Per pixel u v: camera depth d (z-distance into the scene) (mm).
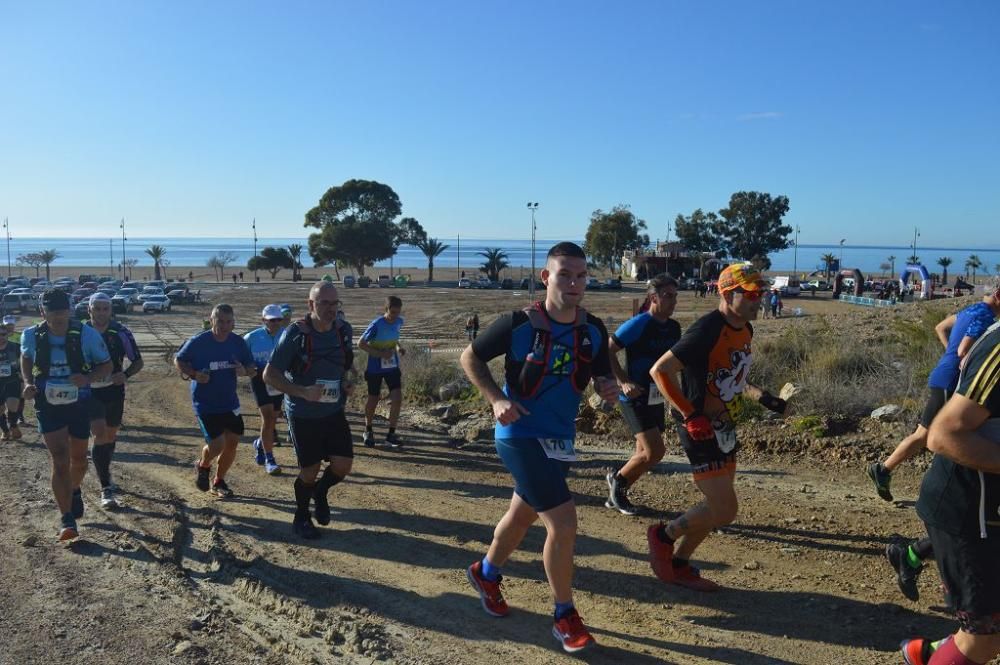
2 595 4824
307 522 5969
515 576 5059
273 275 106375
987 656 3002
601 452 8305
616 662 3893
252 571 5188
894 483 6773
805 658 3887
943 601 4488
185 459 8688
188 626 4402
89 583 5020
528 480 4020
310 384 5766
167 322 43000
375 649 4062
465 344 28266
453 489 7262
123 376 6934
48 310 5715
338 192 104125
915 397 8352
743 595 4684
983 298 4465
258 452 8484
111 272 123500
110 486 6750
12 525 6184
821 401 8492
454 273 131875
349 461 5992
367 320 42312
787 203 104500
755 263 4453
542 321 4035
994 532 2885
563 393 4047
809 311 42281
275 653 4086
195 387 7016
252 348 8008
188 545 5805
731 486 4535
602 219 103125
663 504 6547
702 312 34531
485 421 9914
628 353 6043
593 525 6062
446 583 4949
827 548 5414
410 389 12695
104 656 4055
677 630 4234
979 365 2766
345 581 4996
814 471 7277
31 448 9320
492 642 4125
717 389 4488
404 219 106750
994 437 2787
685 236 104938
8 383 9781
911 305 16406
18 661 4004
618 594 4734
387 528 6102
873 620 4277
